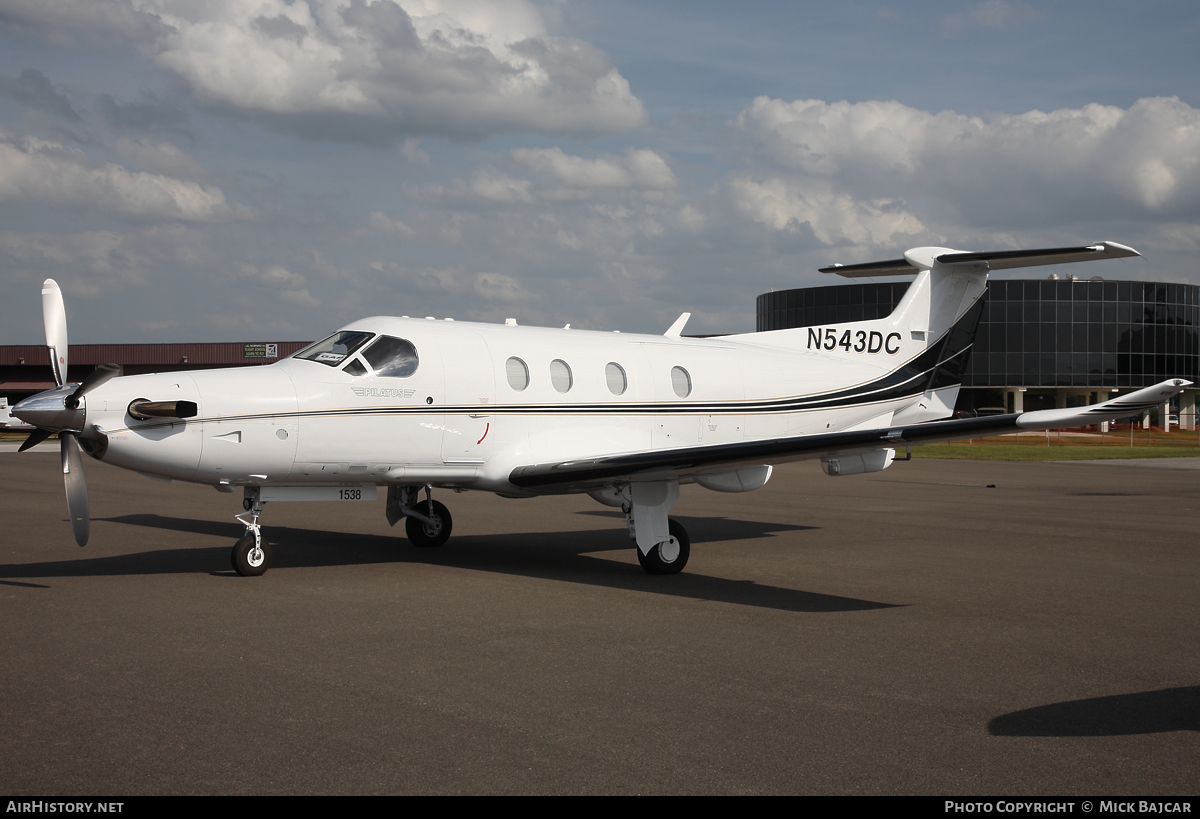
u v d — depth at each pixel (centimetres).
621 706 456
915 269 1285
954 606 714
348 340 885
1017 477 2238
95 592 737
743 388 1107
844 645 586
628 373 1027
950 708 459
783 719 440
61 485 1752
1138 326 5341
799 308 5781
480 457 922
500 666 527
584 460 850
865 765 383
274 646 566
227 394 795
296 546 1029
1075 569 895
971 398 5562
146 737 405
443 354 905
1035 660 552
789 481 2098
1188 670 532
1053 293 5269
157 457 772
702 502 1600
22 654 543
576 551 1014
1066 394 5562
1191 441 4562
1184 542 1088
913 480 2136
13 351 5366
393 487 1019
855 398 1196
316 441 830
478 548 1030
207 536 1097
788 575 860
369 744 400
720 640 596
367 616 656
